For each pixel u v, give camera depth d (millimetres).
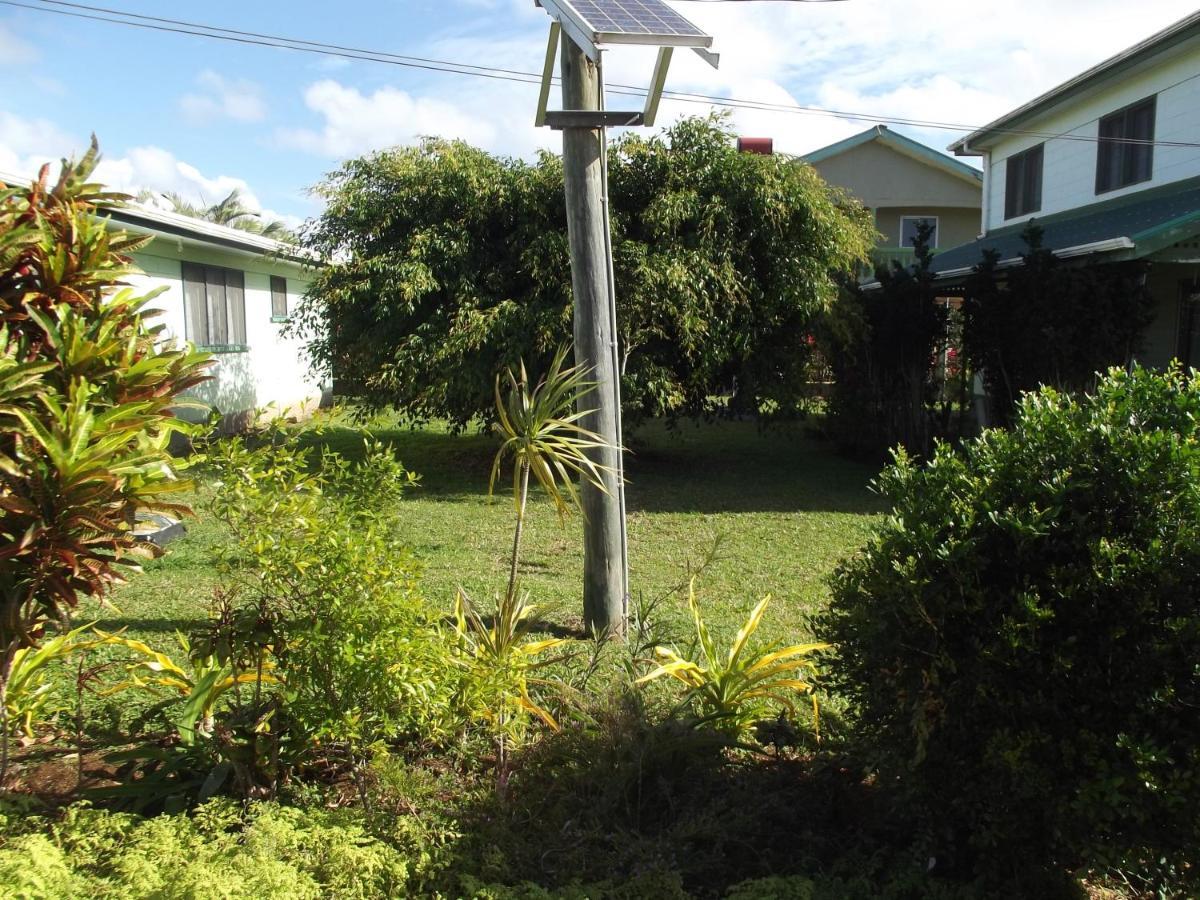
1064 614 2760
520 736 3670
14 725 3607
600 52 4520
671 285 10172
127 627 5336
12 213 2965
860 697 3176
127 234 3283
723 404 12469
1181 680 2584
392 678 3059
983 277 10906
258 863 2502
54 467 2674
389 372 10758
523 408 4285
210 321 14234
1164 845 2564
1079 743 2639
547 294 10766
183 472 3250
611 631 5305
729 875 3002
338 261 11289
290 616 3213
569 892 2699
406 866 2787
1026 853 2857
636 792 3336
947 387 12703
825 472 12133
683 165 10930
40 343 2975
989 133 16375
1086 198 14375
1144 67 12883
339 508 3271
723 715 3678
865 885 2863
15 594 2795
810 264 10977
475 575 6832
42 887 2248
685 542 8086
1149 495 2752
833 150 23078
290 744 3359
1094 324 9508
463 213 11078
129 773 3412
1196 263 10734
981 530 2885
